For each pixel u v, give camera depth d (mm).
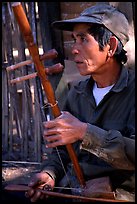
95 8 1483
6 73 3639
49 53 1273
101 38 1443
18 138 3832
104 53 1468
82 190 1456
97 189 1426
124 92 1502
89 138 1334
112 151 1361
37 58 1277
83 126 1333
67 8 2783
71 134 1319
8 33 3488
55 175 1641
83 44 1456
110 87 1559
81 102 1638
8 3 3391
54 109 1342
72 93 1691
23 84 3498
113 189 1483
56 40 2850
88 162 1583
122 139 1368
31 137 3627
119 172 1511
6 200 1580
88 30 1441
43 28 2857
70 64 2861
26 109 3564
